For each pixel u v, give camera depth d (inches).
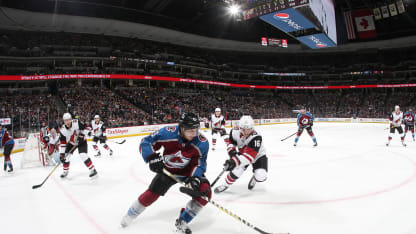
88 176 230.1
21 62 880.9
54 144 288.2
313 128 797.2
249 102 1320.1
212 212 142.0
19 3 771.4
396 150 355.9
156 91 1101.1
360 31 1169.4
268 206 150.8
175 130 110.6
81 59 978.1
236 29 1294.3
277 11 580.7
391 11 1011.3
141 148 110.8
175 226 125.3
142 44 1216.8
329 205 152.3
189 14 1080.2
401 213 139.7
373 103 1311.5
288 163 275.3
